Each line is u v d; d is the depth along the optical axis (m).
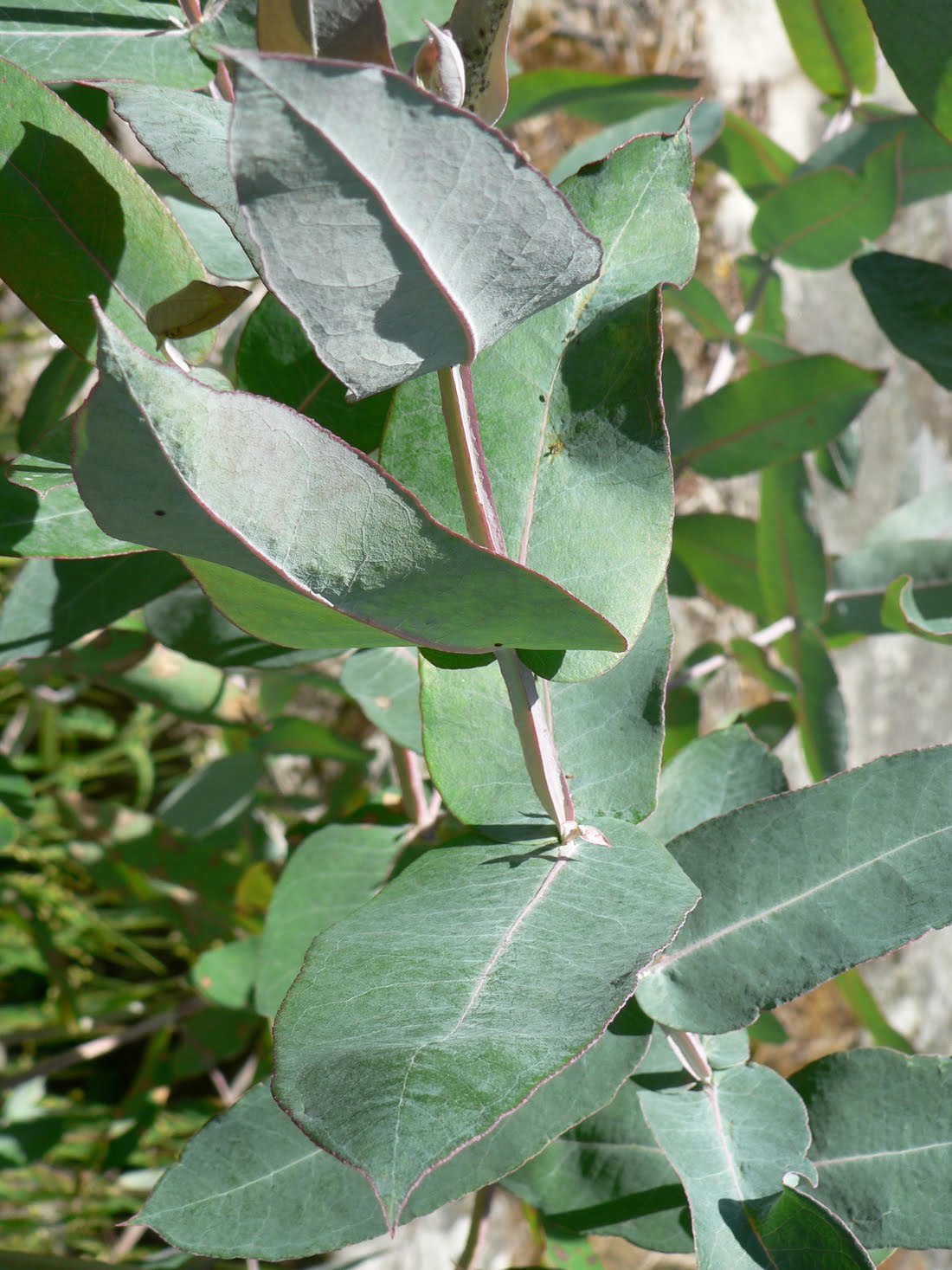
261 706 0.77
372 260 0.30
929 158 0.64
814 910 0.41
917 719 1.36
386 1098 0.30
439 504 0.38
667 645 0.41
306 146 0.28
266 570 0.31
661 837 0.49
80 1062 0.95
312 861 0.54
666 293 0.70
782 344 0.71
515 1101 0.30
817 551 0.67
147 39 0.41
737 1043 0.44
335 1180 0.42
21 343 0.96
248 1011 0.82
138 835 0.80
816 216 0.66
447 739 0.39
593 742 0.41
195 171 0.37
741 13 1.16
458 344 0.32
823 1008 1.23
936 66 0.41
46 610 0.48
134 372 0.27
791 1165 0.42
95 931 0.96
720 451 0.66
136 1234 0.86
